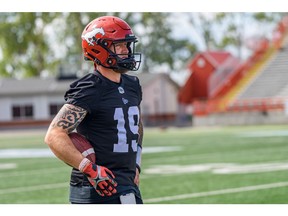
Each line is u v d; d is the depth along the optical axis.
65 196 16.20
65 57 110.88
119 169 8.12
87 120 8.05
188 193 15.84
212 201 14.45
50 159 28.56
